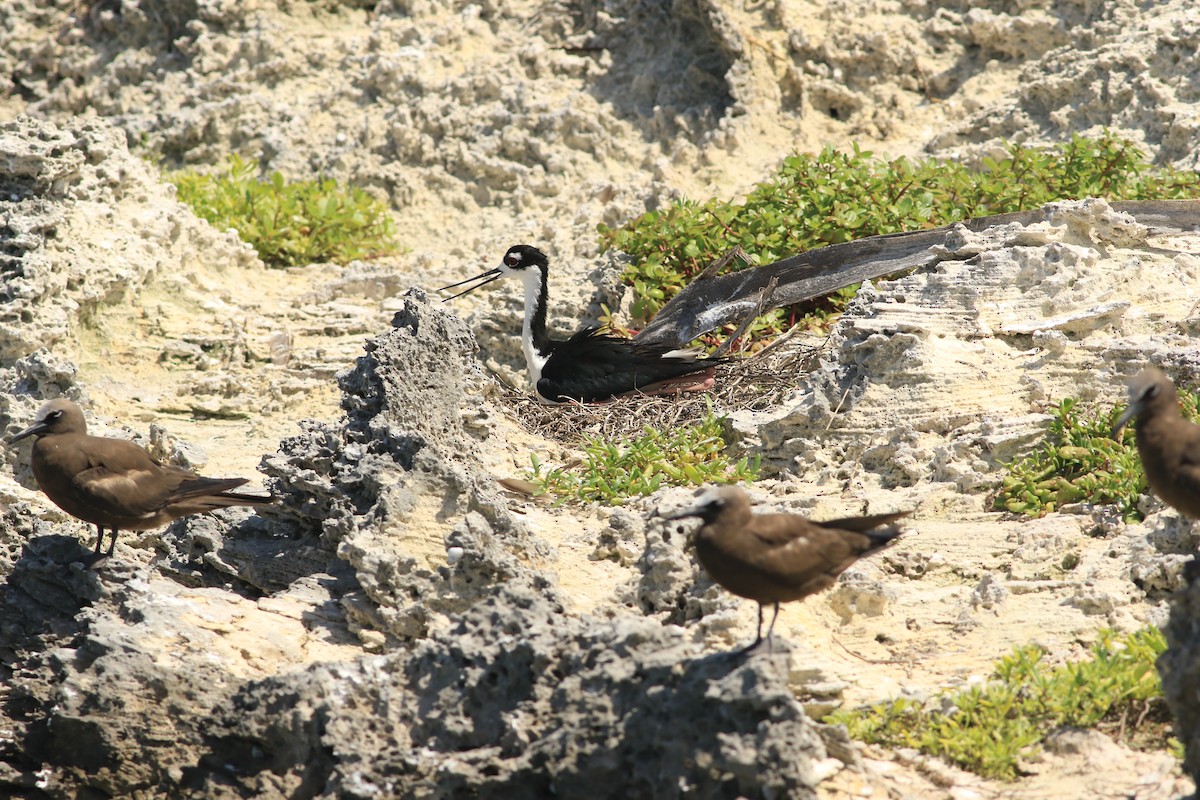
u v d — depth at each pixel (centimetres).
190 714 1011
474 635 965
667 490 1276
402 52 2620
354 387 1353
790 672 970
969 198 1861
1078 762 877
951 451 1291
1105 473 1228
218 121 2611
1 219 1797
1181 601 811
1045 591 1100
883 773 886
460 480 1180
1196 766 804
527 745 895
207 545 1276
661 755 848
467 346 1480
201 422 1695
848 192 1902
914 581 1163
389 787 912
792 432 1402
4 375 1622
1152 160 2033
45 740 1049
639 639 899
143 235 1938
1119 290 1441
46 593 1161
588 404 1681
